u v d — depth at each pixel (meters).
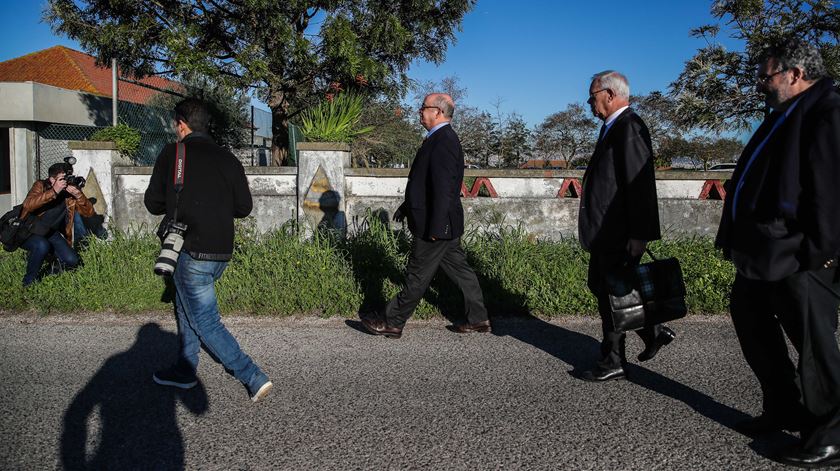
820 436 2.95
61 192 6.27
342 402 3.80
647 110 24.84
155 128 12.57
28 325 5.54
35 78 23.05
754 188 2.98
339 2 11.62
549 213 7.52
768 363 3.26
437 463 3.05
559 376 4.24
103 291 6.03
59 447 3.23
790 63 2.89
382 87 13.25
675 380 4.15
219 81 11.10
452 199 4.73
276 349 4.85
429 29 12.85
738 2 10.11
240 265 6.23
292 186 7.62
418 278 4.88
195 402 3.82
